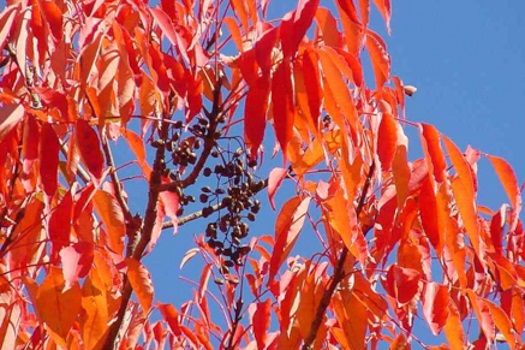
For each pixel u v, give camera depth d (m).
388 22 2.38
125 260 2.41
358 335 2.52
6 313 2.43
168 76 2.41
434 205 2.39
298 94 2.31
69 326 2.34
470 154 2.53
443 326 2.47
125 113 2.37
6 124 2.30
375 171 2.49
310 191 2.55
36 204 2.49
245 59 2.33
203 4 2.51
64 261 2.31
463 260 2.40
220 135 2.51
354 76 2.34
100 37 2.35
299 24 2.27
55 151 2.32
